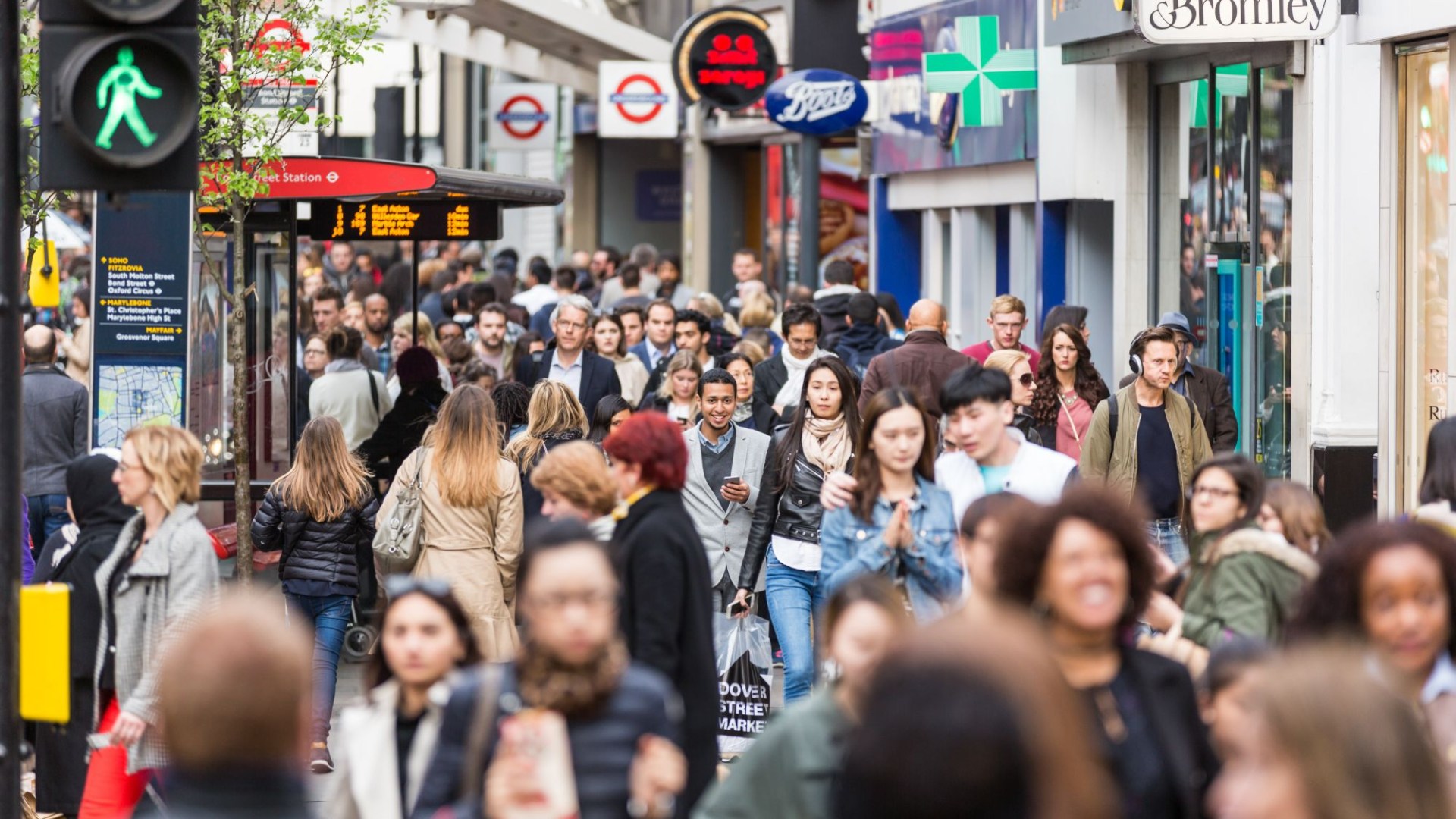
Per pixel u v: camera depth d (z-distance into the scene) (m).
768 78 36.25
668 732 7.99
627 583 10.81
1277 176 23.47
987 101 31.42
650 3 53.56
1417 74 20.41
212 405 21.80
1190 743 7.96
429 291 40.44
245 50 18.73
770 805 7.92
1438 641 8.45
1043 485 12.63
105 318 19.12
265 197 20.38
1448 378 19.55
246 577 18.64
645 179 61.19
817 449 15.67
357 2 27.88
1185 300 26.86
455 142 71.69
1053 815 4.66
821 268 44.22
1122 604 7.98
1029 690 4.72
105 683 12.48
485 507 16.30
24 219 19.44
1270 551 10.10
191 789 5.84
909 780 4.64
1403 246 20.75
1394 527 8.54
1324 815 4.82
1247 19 20.41
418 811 7.86
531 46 44.50
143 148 9.87
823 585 12.57
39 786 13.40
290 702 5.89
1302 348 22.61
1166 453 17.08
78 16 9.87
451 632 8.77
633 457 10.98
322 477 16.98
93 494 12.68
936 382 20.06
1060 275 30.47
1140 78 27.64
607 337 25.58
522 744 7.34
